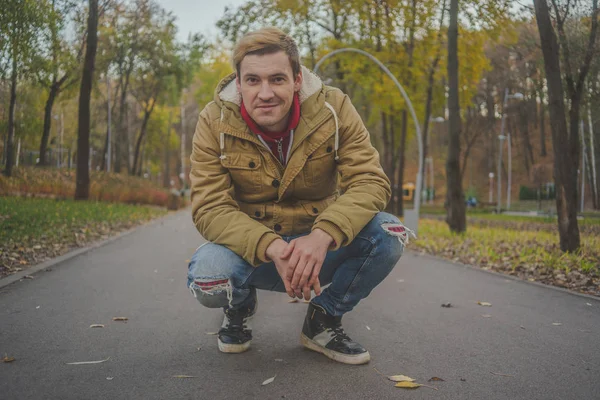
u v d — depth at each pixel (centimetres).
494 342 351
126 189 2562
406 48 2088
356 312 448
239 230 266
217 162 281
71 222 1181
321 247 253
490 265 786
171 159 8869
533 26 1077
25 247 768
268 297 510
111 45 3092
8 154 1981
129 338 351
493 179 7344
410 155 7462
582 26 859
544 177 5859
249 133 273
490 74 3067
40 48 1300
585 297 525
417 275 689
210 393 253
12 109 1923
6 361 296
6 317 403
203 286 278
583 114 1129
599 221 1488
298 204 296
